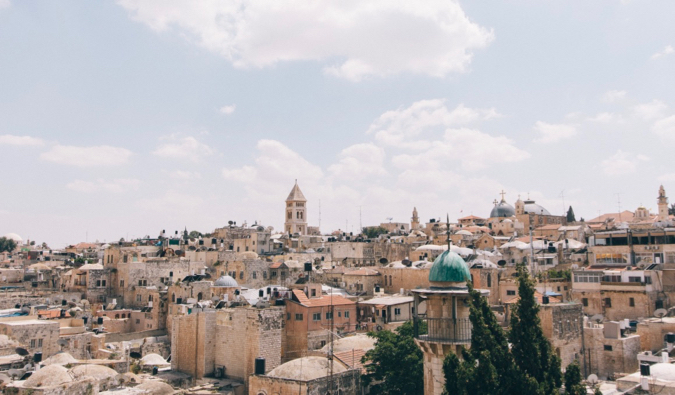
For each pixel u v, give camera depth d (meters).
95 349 96.88
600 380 70.75
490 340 42.59
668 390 48.84
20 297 126.12
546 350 41.28
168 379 81.75
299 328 90.25
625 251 103.69
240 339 83.06
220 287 115.56
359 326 99.69
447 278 48.28
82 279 141.50
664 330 75.62
